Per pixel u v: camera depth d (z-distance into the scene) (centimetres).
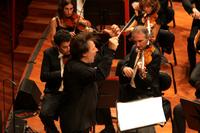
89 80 801
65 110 828
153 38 1019
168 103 952
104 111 959
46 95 962
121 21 1101
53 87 959
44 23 1602
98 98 898
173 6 1520
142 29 923
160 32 1152
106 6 1095
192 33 1175
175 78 1198
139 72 927
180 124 927
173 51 1230
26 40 1603
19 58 1617
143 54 931
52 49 952
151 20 1079
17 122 960
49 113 930
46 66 950
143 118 824
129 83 955
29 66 1256
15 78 1598
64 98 830
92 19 1112
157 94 942
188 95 1139
